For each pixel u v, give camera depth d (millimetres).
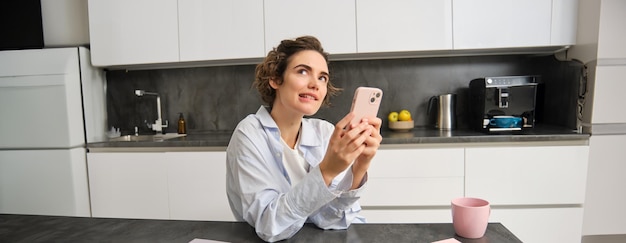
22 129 2102
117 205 2049
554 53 2164
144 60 2154
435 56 2299
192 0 2102
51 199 2096
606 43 1770
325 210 720
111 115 2539
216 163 1938
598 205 1854
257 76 862
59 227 737
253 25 2076
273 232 638
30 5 2207
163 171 1986
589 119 1852
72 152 2064
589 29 1844
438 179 1825
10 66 2086
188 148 1984
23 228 734
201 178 1957
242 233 695
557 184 1802
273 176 803
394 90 2367
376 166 1840
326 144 964
